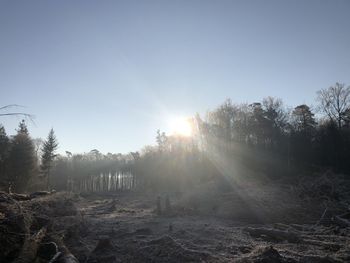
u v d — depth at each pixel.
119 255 13.77
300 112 63.91
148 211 30.08
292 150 57.03
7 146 46.78
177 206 29.58
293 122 63.50
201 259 13.01
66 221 16.53
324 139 55.00
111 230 18.78
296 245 16.19
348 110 59.25
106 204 37.94
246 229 19.56
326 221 23.39
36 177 51.97
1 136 45.50
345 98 59.94
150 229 19.17
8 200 13.96
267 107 64.12
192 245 15.20
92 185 81.75
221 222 23.56
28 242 11.54
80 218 18.69
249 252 14.51
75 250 14.12
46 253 12.06
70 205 19.89
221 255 13.76
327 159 53.31
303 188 34.53
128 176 82.94
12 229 11.91
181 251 13.73
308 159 55.22
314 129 59.97
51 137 63.03
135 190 71.06
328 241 16.97
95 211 30.19
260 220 24.42
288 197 30.81
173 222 22.72
